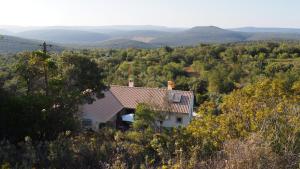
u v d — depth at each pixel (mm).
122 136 11023
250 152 6586
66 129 13016
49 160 8172
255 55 70938
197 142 8375
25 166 7648
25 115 12117
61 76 16484
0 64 21281
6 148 8859
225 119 8773
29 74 15750
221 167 6797
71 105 14703
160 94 28641
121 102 28484
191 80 48375
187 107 26938
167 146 8719
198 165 7098
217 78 47469
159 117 15938
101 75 19453
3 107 11938
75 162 8258
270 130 7879
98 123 23062
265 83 9531
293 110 8680
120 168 7668
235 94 9891
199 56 67312
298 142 7523
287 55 72188
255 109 8984
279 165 6695
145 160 8242
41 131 12344
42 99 13031
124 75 49531
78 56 18484
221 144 8086
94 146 9070
